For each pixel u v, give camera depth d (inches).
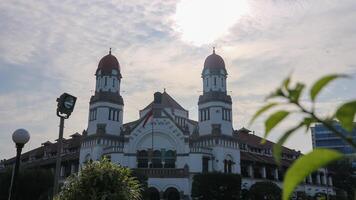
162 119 2691.9
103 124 2773.1
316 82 68.5
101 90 2866.6
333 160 68.8
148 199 2210.9
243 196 2600.9
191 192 2390.5
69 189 665.0
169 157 2630.4
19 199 1985.7
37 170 2084.2
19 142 665.0
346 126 74.6
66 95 730.8
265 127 78.5
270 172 3102.9
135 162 2608.3
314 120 75.9
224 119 2834.6
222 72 2928.2
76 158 2910.9
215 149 2723.9
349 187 3302.2
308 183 3216.0
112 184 660.1
